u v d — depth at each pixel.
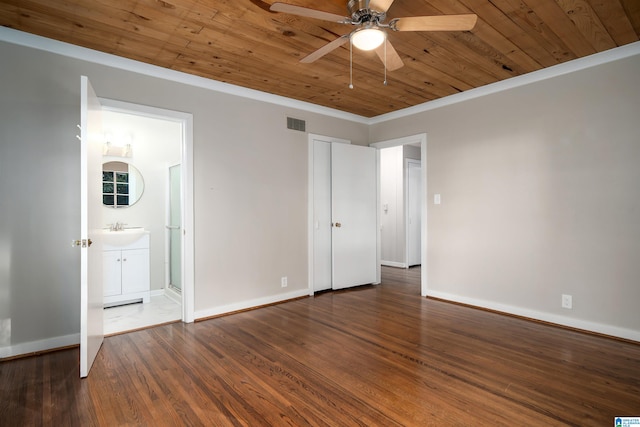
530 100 3.35
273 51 2.84
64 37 2.60
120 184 4.29
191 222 3.37
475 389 2.09
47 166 2.67
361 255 4.80
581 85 3.03
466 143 3.85
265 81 3.51
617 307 2.86
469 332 3.04
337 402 1.96
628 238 2.81
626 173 2.81
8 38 2.51
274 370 2.35
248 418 1.82
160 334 3.03
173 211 4.36
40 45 2.62
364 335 2.98
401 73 3.30
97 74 2.87
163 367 2.39
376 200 4.98
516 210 3.45
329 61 3.03
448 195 4.02
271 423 1.77
